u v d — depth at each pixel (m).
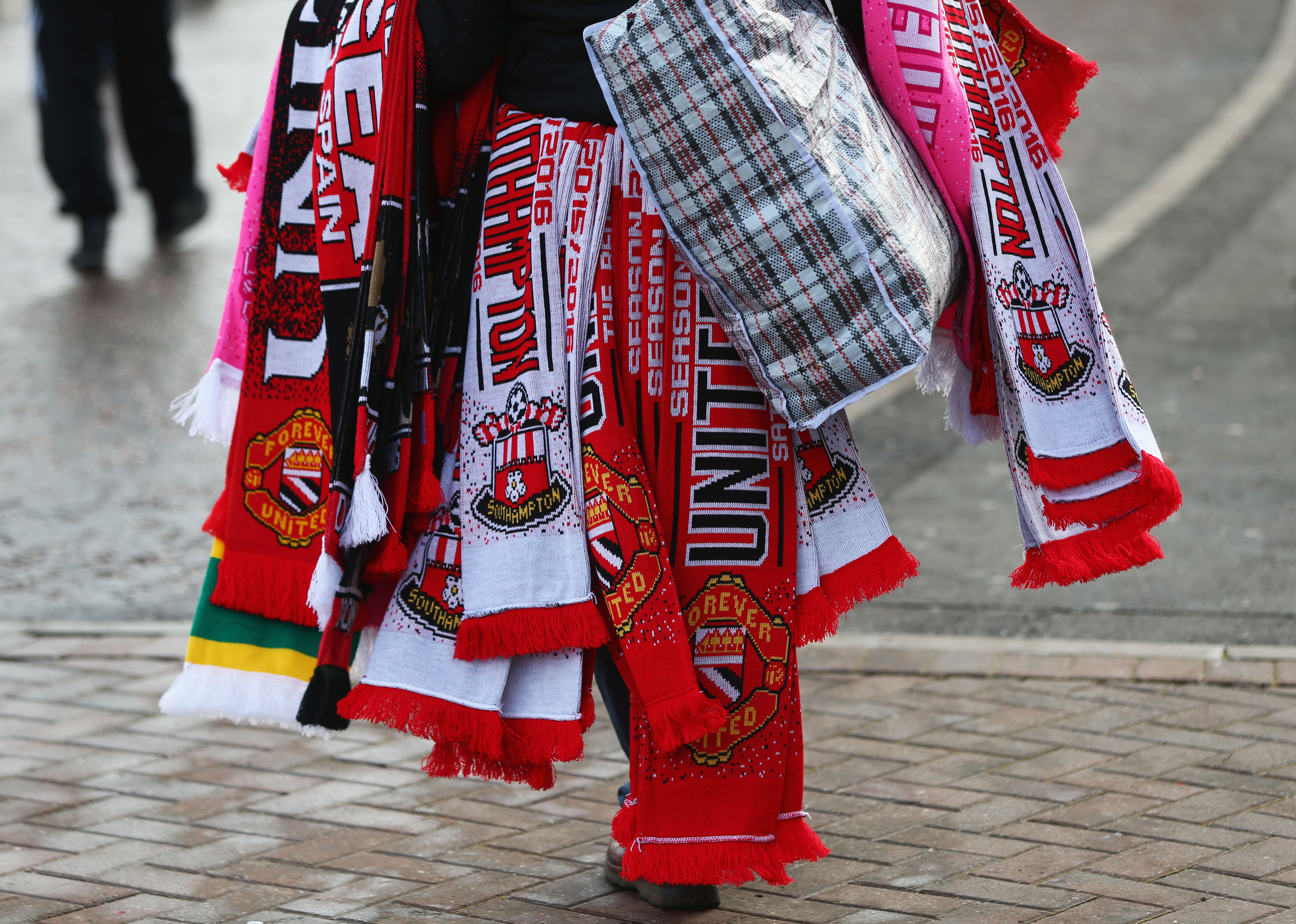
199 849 8.30
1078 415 7.25
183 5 42.38
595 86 6.72
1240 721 9.50
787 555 6.91
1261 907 7.31
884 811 8.55
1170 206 24.27
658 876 6.90
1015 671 10.41
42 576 12.97
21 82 36.47
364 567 6.93
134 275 22.62
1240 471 14.34
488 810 8.79
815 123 6.47
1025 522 7.40
